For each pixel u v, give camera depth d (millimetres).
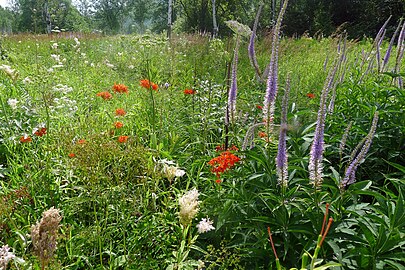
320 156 2504
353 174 2592
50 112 4527
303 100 5305
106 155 3137
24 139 3814
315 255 1729
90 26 50094
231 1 33938
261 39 12570
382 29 5305
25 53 10766
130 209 3016
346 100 4645
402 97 4188
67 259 2754
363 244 2518
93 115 4980
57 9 29656
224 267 2732
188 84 6141
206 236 3191
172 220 3182
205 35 15195
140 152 3258
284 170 2580
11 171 3617
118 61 9461
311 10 30312
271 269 2629
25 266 2307
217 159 3125
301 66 8625
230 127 4246
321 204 2729
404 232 2389
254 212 2994
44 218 2014
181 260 2596
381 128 4109
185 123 5066
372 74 5984
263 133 3434
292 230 2600
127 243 3004
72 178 3531
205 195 3379
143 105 5383
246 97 5312
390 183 3885
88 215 3305
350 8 29750
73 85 6621
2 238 2803
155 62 6879
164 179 3957
